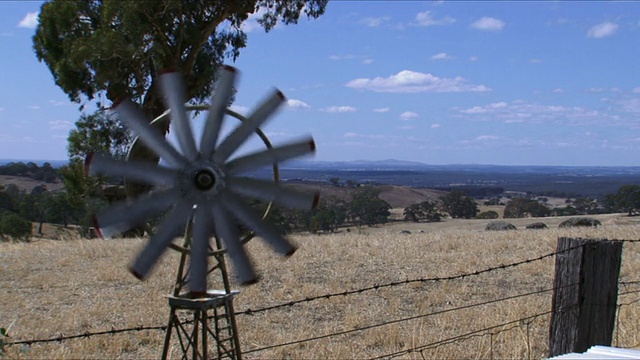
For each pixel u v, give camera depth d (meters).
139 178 5.60
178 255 16.17
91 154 5.58
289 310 11.37
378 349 9.04
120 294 12.41
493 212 82.31
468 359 8.31
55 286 13.23
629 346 8.30
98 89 30.80
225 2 28.91
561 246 7.18
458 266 15.22
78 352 8.62
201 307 5.66
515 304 11.12
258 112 5.71
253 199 6.07
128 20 26.84
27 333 9.68
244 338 9.62
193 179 5.61
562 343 7.09
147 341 9.44
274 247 5.71
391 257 16.39
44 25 30.91
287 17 32.06
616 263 7.11
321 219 50.38
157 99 28.14
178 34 28.86
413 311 11.31
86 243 18.89
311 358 8.53
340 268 14.99
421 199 117.94
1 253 17.52
